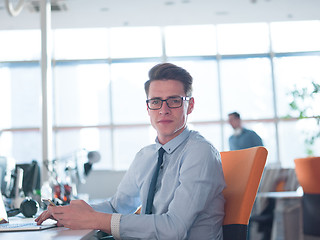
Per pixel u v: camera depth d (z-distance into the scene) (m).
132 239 1.31
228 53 9.04
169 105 1.54
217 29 9.04
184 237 1.31
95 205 1.75
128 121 9.07
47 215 1.43
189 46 9.05
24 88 9.30
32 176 3.28
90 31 9.10
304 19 8.70
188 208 1.34
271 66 8.98
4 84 9.28
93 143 9.01
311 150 8.70
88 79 9.12
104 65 9.11
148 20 8.45
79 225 1.32
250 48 9.03
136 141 9.06
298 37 8.98
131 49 9.08
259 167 1.44
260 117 8.93
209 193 1.38
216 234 1.43
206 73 9.06
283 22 8.95
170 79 1.54
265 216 3.68
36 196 3.22
